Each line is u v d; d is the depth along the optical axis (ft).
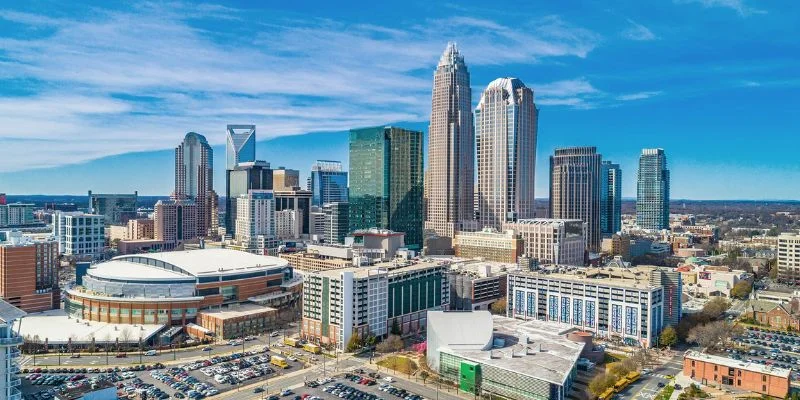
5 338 652.89
